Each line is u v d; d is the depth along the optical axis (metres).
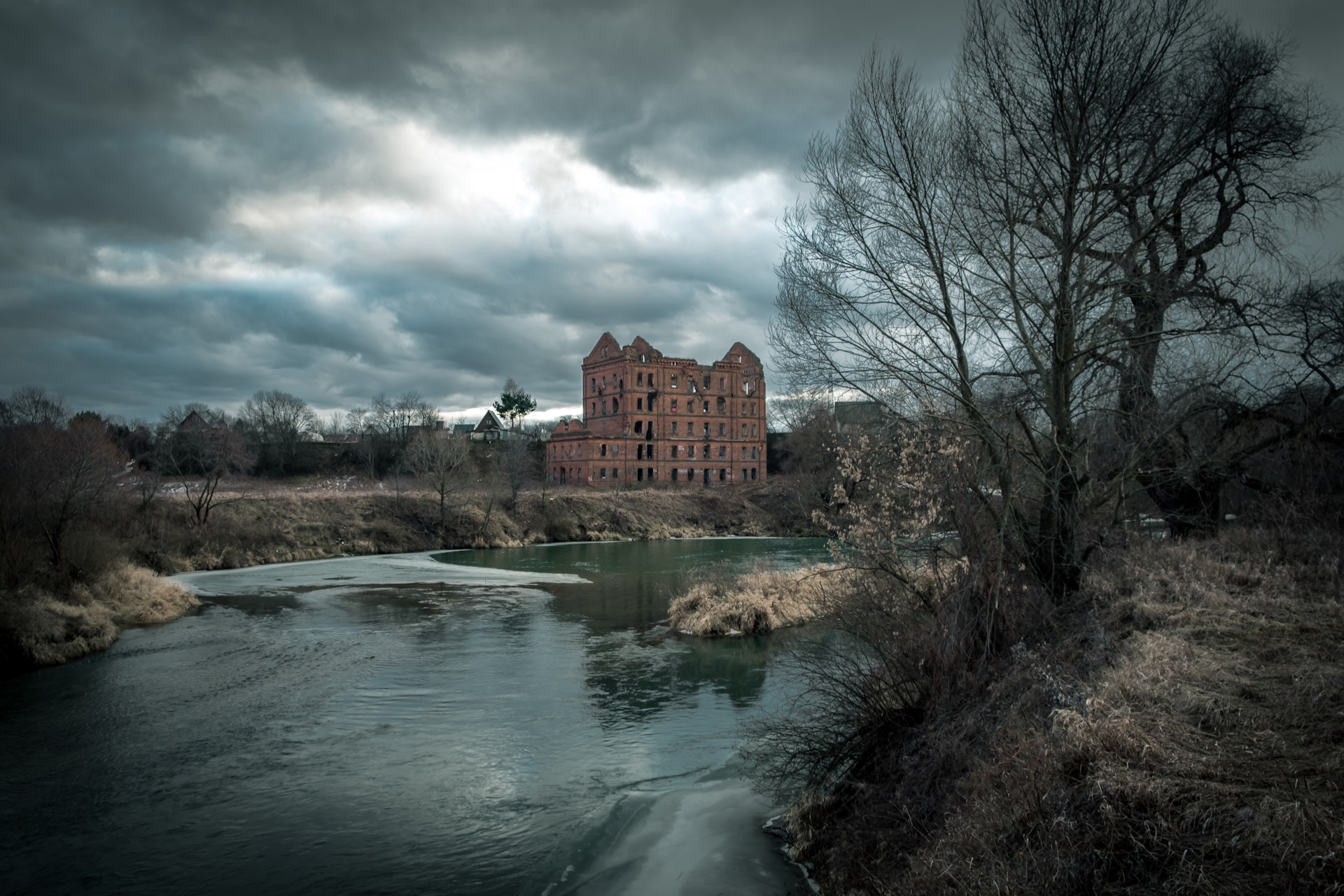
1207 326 9.86
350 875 8.65
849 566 10.19
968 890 5.23
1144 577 10.73
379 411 117.31
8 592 20.92
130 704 15.45
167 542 40.59
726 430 99.38
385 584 35.00
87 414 74.31
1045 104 9.95
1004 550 9.91
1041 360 10.50
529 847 9.22
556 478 97.25
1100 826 5.15
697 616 22.88
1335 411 12.89
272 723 14.17
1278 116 11.41
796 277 11.12
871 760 9.02
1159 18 9.41
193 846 9.40
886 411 10.66
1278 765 5.29
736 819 9.70
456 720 14.28
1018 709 7.36
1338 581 10.31
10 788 11.28
